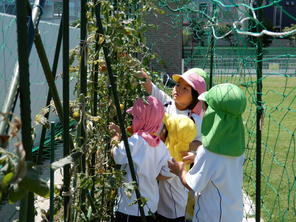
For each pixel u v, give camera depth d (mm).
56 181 5031
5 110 1601
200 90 3643
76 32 8664
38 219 3432
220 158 2598
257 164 2717
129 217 2988
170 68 13742
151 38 10398
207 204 2641
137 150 2945
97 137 2803
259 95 2646
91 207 2717
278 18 18016
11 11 5102
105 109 3176
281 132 9008
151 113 3002
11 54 5059
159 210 3439
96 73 2982
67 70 2025
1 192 1174
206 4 5699
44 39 7219
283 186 5211
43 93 7422
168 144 3279
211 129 2621
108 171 2832
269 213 4008
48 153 5961
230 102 2553
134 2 3805
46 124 2307
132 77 3059
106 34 2803
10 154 1203
